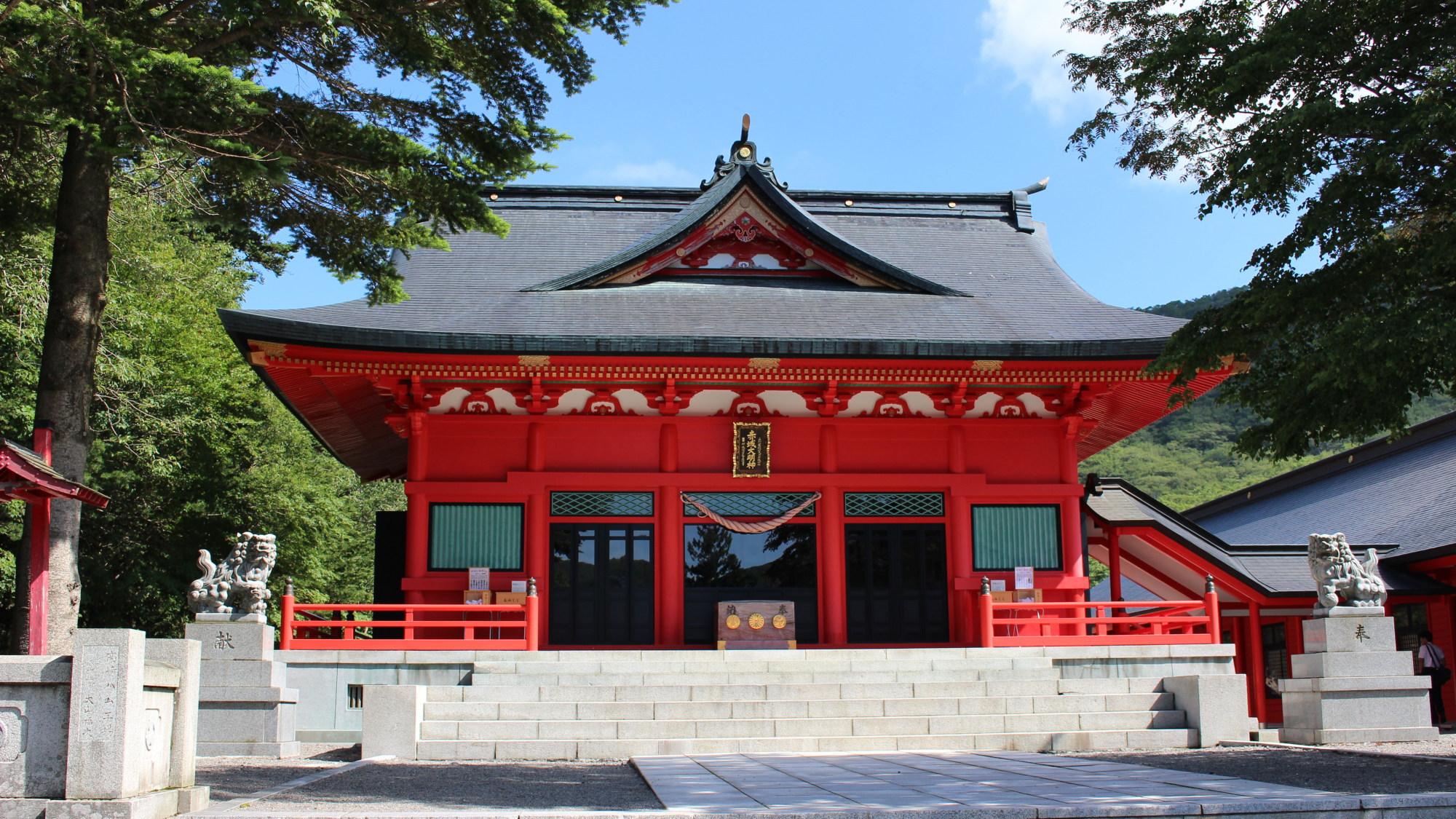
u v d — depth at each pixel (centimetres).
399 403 1988
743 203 2214
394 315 1989
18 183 1684
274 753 1445
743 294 2191
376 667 1616
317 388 2050
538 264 2375
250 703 1459
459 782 1120
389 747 1403
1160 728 1538
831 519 2052
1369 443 3519
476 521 1984
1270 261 1280
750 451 2028
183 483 3098
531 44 1453
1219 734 1512
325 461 3853
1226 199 1316
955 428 2088
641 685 1570
